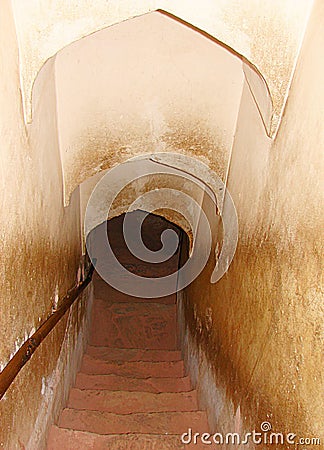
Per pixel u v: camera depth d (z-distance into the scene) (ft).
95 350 18.63
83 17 7.19
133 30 9.41
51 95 9.06
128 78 10.23
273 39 7.28
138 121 11.00
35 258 8.50
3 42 6.34
